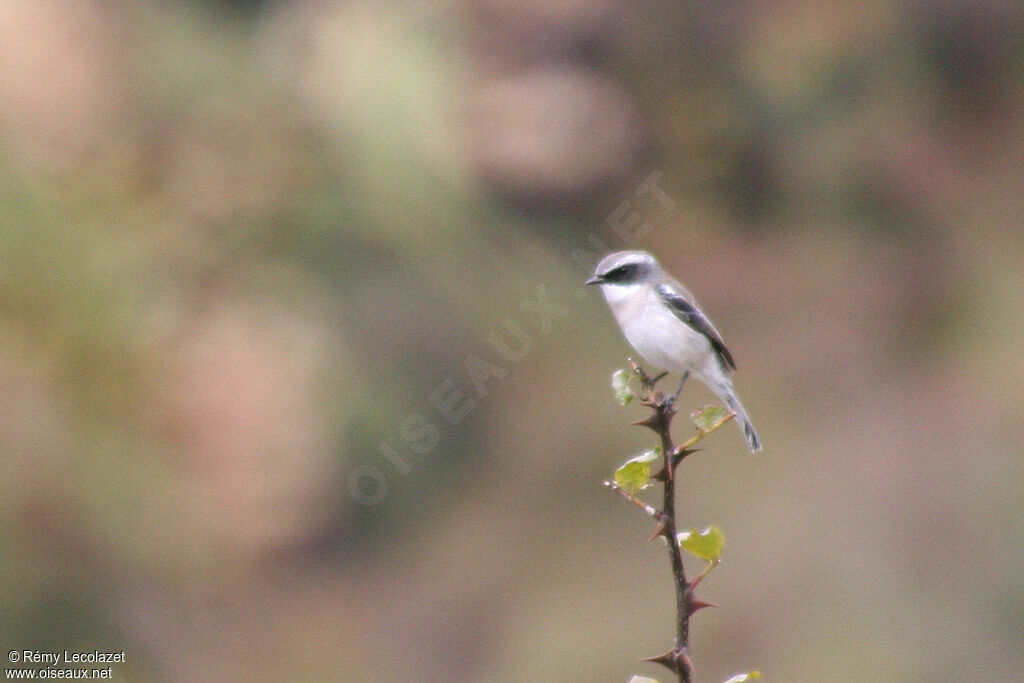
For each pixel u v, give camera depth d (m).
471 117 12.67
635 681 3.61
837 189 16.22
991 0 16.88
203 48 11.39
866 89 16.70
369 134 11.54
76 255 10.08
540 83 13.48
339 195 11.45
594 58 14.22
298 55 11.75
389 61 11.83
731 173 15.77
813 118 16.39
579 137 13.59
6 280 9.73
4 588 9.47
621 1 14.73
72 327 9.90
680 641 3.61
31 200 9.95
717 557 3.63
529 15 13.54
